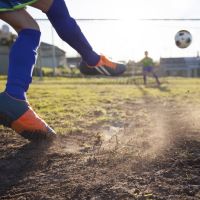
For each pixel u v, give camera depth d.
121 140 3.34
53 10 2.87
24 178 2.33
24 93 2.81
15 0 2.70
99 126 4.34
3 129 3.84
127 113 5.65
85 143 3.27
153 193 1.97
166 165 2.47
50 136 3.12
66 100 7.60
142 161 2.57
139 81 20.88
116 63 3.13
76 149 3.02
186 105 6.93
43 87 13.31
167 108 6.43
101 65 3.06
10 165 2.61
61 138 3.42
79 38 2.94
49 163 2.63
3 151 2.98
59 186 2.16
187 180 2.17
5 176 2.38
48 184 2.20
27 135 2.96
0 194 2.08
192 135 3.38
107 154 2.80
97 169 2.44
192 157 2.63
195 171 2.34
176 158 2.62
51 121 4.54
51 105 6.47
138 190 2.01
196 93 10.30
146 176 2.26
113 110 6.03
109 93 10.31
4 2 2.67
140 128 4.09
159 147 2.96
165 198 1.90
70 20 2.93
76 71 32.38
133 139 3.36
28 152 2.92
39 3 2.82
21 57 2.76
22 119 2.83
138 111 5.96
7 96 2.74
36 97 8.29
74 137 3.54
